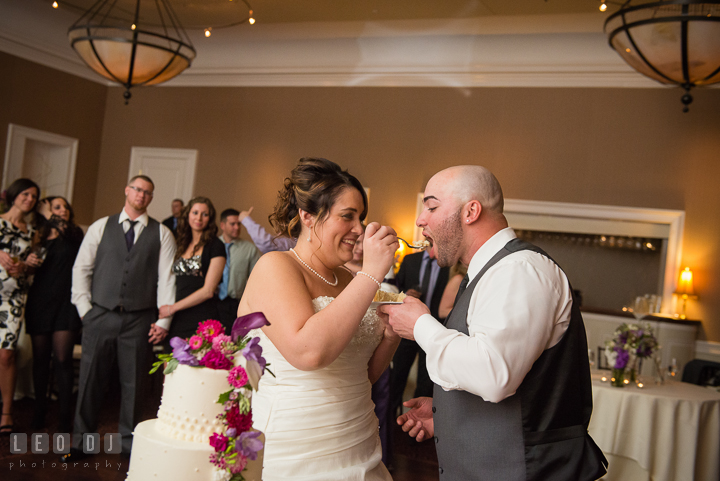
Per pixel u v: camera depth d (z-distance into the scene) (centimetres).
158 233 369
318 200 168
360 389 169
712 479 332
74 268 365
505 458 149
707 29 330
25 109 683
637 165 582
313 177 171
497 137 621
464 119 634
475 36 618
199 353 123
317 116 689
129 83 461
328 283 173
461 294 171
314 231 170
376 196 657
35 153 715
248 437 117
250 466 122
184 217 394
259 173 709
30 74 686
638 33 350
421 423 187
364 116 670
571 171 598
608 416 336
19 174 679
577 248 671
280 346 147
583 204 592
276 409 158
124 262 359
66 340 395
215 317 388
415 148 649
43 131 702
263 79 712
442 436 161
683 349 530
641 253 659
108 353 360
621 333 346
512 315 141
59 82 716
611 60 580
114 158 759
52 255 399
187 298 377
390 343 179
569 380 153
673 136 575
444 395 161
